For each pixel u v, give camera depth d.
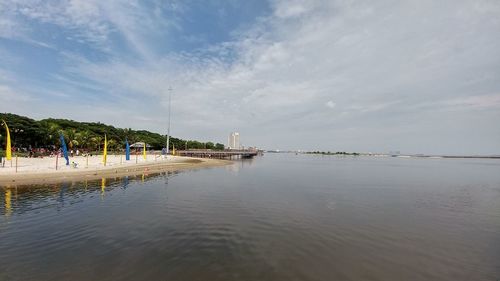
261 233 17.27
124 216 20.53
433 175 65.69
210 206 24.44
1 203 24.17
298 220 20.52
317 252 14.50
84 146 105.75
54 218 19.75
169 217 20.45
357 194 33.47
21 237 15.80
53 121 116.69
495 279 12.24
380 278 11.94
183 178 44.62
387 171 77.00
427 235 17.98
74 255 13.37
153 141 145.75
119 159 76.50
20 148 79.19
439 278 12.19
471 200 31.06
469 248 15.83
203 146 199.25
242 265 12.68
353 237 17.08
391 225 20.02
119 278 11.20
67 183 35.50
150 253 13.79
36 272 11.60
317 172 66.50
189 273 11.77
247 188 35.81
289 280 11.44
